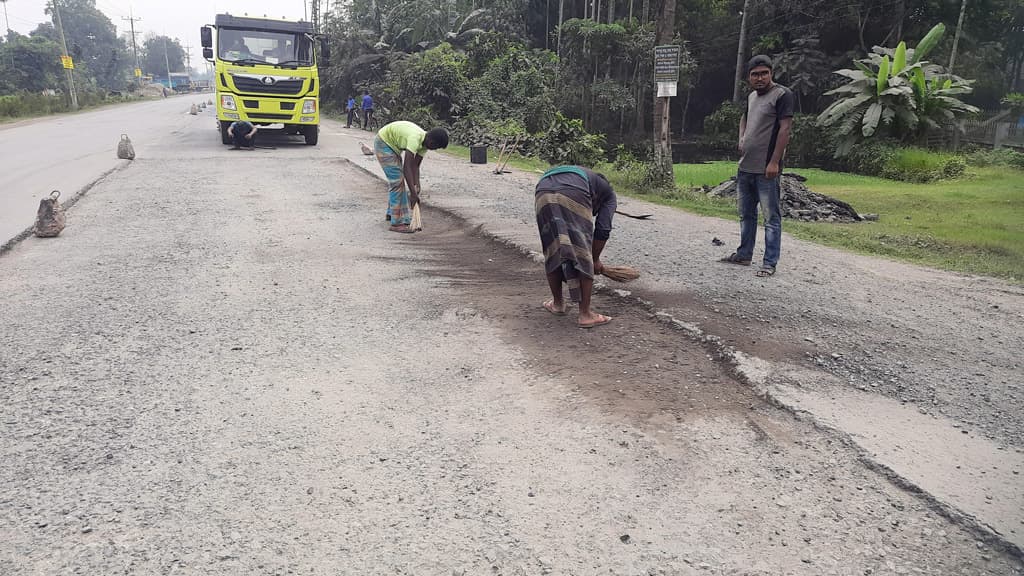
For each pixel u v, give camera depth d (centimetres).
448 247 717
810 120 2967
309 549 239
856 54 3319
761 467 296
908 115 2338
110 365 394
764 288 571
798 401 354
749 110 607
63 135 2184
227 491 273
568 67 3641
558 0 4384
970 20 3222
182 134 2236
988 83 3278
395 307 510
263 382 375
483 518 258
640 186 1273
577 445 312
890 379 388
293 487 276
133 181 1148
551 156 1914
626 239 770
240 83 1730
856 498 275
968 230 948
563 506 267
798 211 1084
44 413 334
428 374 389
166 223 812
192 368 392
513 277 599
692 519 260
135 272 597
